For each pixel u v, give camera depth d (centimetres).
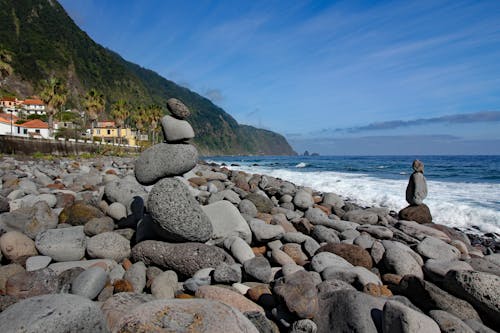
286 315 339
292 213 807
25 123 4988
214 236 543
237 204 817
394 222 845
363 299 333
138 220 603
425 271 455
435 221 953
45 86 4159
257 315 324
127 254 497
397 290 413
